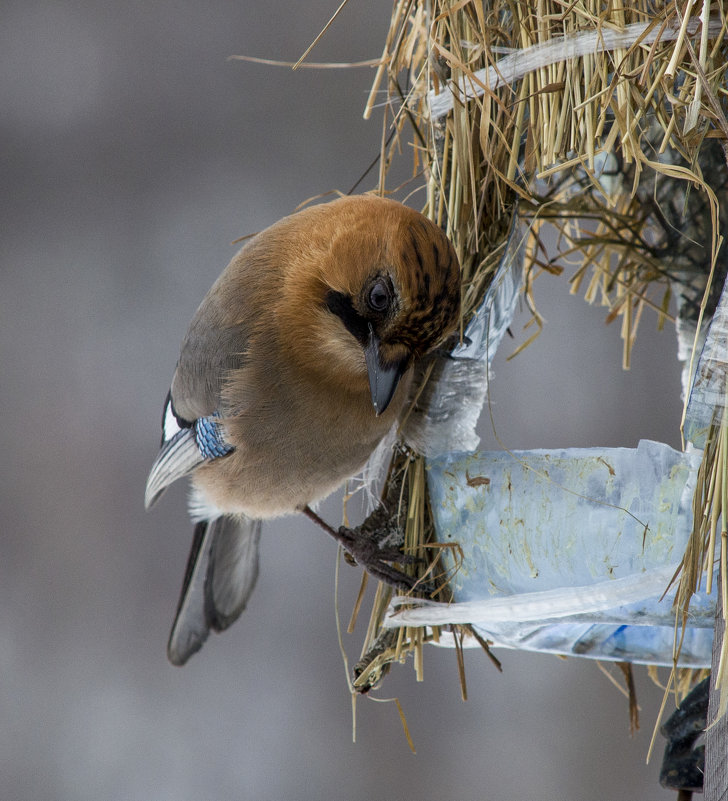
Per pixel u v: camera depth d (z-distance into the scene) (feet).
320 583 41.32
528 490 18.72
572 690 38.65
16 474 44.27
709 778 15.67
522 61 19.53
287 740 39.24
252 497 24.44
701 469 16.47
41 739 40.42
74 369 45.83
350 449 22.85
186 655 27.37
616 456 18.19
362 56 48.88
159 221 47.78
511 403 39.65
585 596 18.10
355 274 20.35
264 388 22.53
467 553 19.33
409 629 20.81
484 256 21.06
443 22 20.77
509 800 37.22
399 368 19.83
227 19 50.11
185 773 39.24
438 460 19.94
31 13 50.29
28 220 47.88
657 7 18.65
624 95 18.30
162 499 44.37
